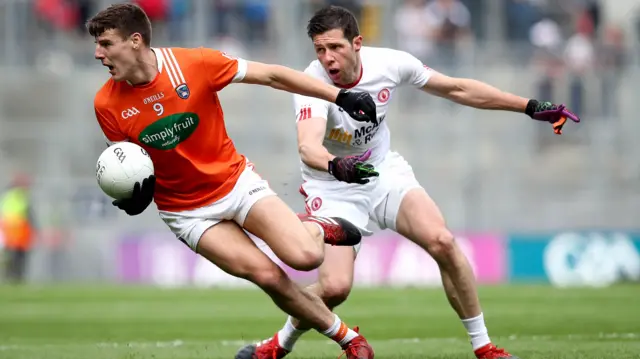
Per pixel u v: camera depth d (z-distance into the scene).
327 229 22.48
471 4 75.81
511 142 71.38
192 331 36.78
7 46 73.69
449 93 25.64
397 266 63.59
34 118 72.69
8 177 69.31
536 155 71.31
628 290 54.72
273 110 71.62
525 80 72.94
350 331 23.08
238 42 72.69
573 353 26.64
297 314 22.45
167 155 21.86
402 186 25.47
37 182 67.56
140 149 21.77
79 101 73.00
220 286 63.09
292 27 72.56
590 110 72.12
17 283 66.00
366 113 21.41
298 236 21.64
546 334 33.16
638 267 66.38
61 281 66.81
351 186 25.97
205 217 22.30
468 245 65.81
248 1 73.19
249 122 71.19
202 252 22.38
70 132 70.62
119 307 47.50
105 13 20.95
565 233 66.44
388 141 26.52
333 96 21.53
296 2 72.69
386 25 73.38
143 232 66.38
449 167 70.38
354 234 22.80
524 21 76.25
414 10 74.44
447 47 74.00
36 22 74.19
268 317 42.00
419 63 25.70
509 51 74.75
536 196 70.00
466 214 69.06
